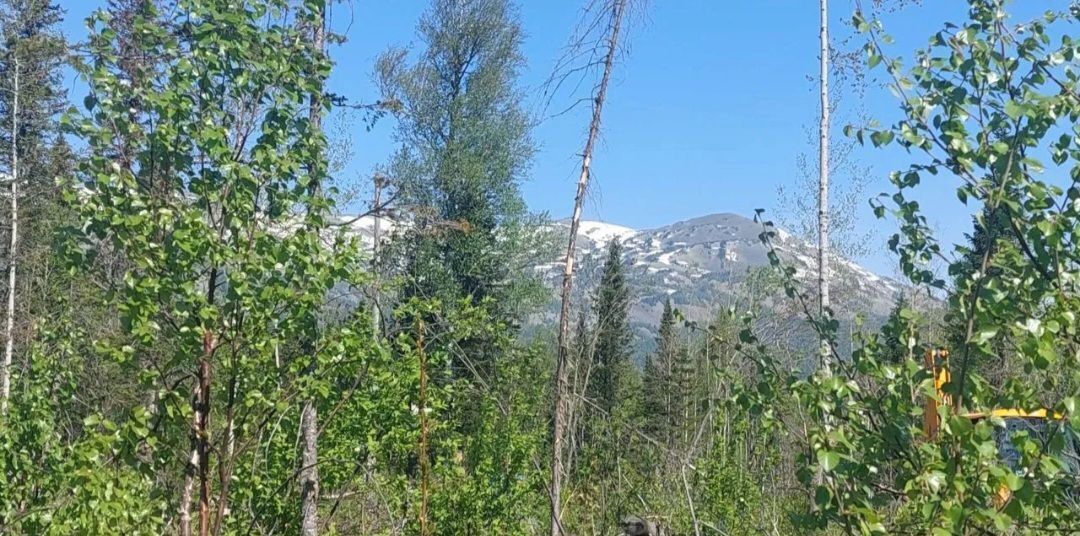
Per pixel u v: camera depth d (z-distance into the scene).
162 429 6.50
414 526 9.38
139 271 6.16
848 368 5.01
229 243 6.29
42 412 7.82
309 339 6.58
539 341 10.62
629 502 10.58
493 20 24.86
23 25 22.59
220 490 6.39
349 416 8.86
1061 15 4.82
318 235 6.45
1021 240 4.71
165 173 6.36
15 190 20.77
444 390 9.14
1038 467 4.43
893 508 6.00
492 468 9.90
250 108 6.57
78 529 6.30
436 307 8.43
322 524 9.86
